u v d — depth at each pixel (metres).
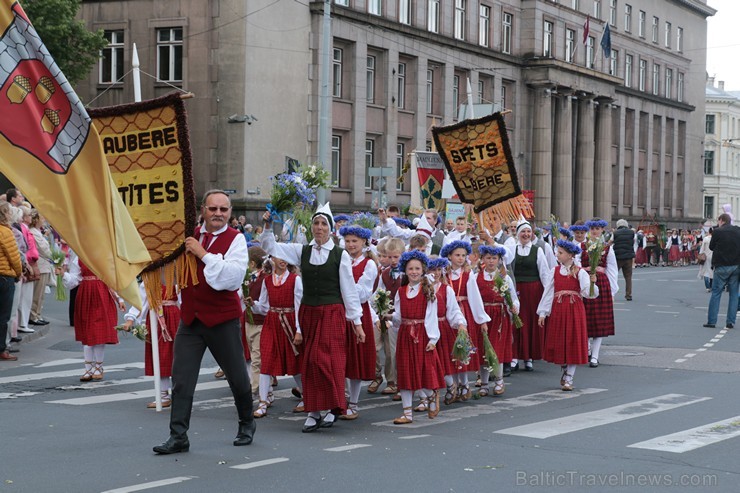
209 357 15.57
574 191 60.38
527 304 14.52
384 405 11.77
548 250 14.95
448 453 8.84
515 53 54.00
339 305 10.12
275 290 11.03
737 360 15.62
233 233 8.80
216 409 11.19
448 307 11.19
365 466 8.28
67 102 8.00
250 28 36.84
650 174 71.38
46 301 24.75
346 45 41.41
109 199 8.13
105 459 8.45
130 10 37.91
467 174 14.70
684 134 77.25
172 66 37.69
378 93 43.56
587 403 11.73
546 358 12.91
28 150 7.91
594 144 62.56
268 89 37.66
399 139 45.25
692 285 36.00
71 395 11.95
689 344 17.75
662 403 11.62
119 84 38.28
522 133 54.47
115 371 13.97
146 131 8.73
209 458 8.55
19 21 7.83
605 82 61.03
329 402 9.92
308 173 10.58
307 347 10.05
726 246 20.45
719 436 9.59
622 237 28.58
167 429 9.87
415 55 45.28
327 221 10.24
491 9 51.69
